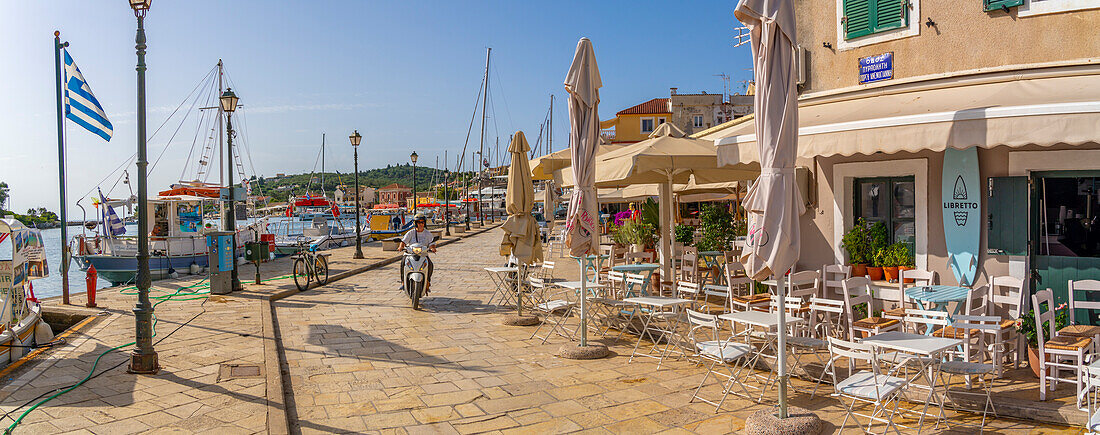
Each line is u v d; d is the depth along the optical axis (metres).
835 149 6.35
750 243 5.23
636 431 5.64
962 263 7.95
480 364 8.02
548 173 11.30
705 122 48.91
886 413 5.83
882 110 7.54
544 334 9.74
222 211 25.00
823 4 9.59
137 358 7.40
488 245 32.78
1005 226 7.66
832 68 9.53
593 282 11.38
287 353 8.72
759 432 5.26
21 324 9.10
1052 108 5.30
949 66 8.44
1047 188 7.49
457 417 6.10
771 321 6.14
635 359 8.12
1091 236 7.24
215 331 9.84
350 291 15.13
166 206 24.42
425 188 186.25
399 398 6.70
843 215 9.18
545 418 6.02
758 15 5.12
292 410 6.37
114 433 5.52
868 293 7.41
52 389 6.76
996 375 6.37
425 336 9.73
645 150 9.00
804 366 7.04
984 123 5.55
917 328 7.31
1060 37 7.77
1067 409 5.41
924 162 8.29
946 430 5.38
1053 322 6.04
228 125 15.73
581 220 8.05
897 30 8.86
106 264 21.86
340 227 39.88
